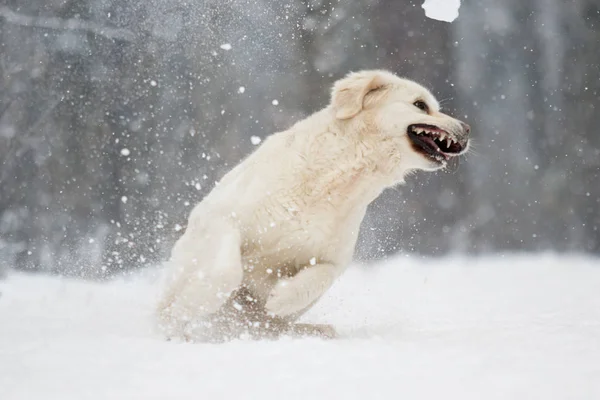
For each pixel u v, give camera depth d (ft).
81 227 108.88
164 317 43.50
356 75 47.09
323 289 44.11
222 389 25.80
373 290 79.00
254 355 32.63
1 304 56.75
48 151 108.06
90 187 112.37
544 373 28.53
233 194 43.45
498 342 38.50
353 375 28.35
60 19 110.52
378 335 45.01
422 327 49.70
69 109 111.75
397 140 46.14
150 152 119.44
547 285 89.20
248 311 46.06
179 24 120.37
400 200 146.10
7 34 107.76
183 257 43.75
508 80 184.14
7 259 97.91
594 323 48.39
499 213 166.71
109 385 26.35
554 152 180.24
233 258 41.19
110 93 115.85
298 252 44.39
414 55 173.58
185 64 122.01
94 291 64.54
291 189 43.75
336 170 44.52
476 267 115.75
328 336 44.60
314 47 155.02
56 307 54.85
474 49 182.19
